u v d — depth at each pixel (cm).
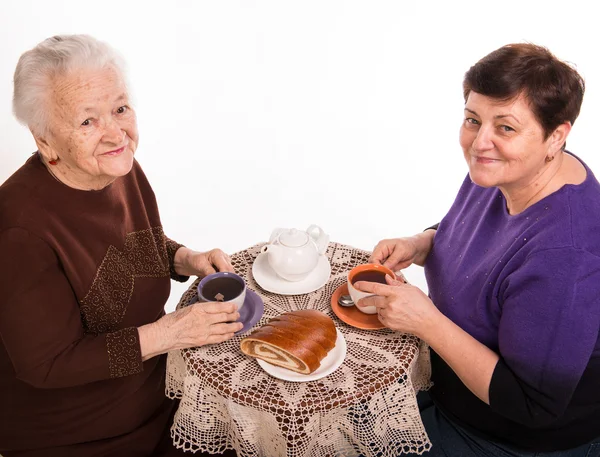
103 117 135
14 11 441
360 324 148
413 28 538
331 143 427
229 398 130
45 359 141
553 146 129
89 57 131
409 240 179
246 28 540
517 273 132
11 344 140
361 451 141
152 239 171
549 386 129
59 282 142
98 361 141
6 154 309
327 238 176
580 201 131
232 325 141
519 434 147
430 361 164
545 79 120
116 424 163
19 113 134
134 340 141
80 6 496
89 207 149
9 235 135
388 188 387
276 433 129
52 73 129
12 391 155
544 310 126
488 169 133
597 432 146
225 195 378
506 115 124
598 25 487
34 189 140
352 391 129
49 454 160
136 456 164
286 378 132
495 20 524
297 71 493
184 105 454
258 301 156
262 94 470
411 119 446
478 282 148
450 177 398
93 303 152
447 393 159
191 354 141
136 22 521
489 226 153
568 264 125
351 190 385
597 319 125
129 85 144
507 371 134
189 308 144
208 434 145
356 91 475
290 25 546
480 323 148
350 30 541
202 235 345
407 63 495
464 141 138
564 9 515
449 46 507
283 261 158
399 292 138
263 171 399
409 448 144
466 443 157
